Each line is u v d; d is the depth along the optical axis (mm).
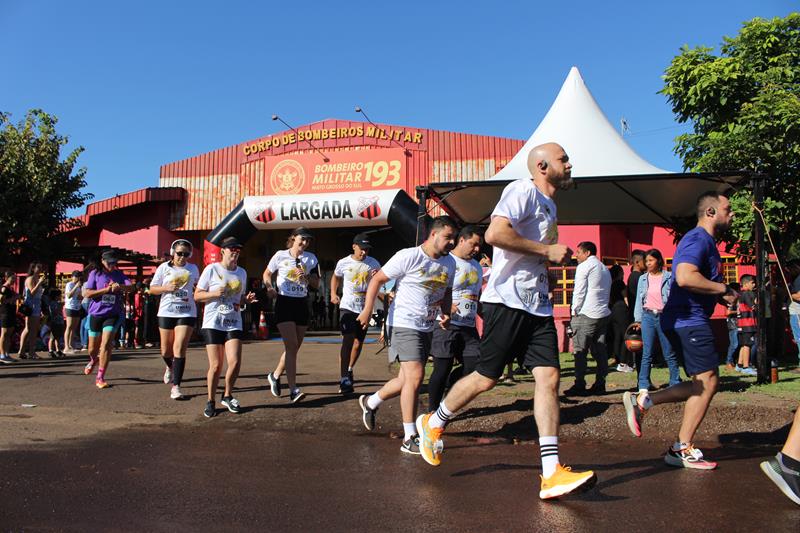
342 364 7824
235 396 7617
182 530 3258
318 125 21734
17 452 5051
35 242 18766
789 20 10805
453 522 3383
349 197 15641
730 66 10641
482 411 6391
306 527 3309
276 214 15945
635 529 3273
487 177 20500
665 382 8164
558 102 11516
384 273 5152
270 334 21641
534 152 4137
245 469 4586
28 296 12570
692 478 4332
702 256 4477
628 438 5906
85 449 5195
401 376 5469
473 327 6336
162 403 7277
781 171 10219
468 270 6273
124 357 12547
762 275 8227
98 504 3697
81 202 19906
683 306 4578
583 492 3650
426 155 20953
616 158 10523
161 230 22781
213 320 6648
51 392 7941
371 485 4148
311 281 7555
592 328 7203
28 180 18797
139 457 4938
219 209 22438
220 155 22672
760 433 5840
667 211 12320
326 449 5301
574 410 6336
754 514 3529
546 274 4062
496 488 4070
